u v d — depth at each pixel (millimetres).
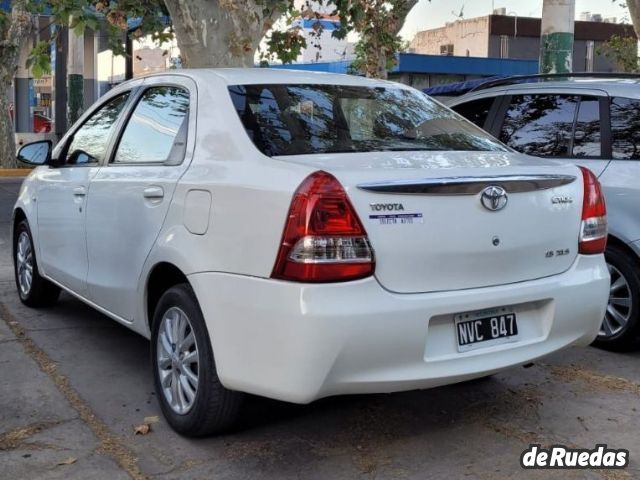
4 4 18641
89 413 4031
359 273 3062
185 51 7238
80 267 4898
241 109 3742
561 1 8938
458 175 3287
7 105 19359
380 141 3826
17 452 3561
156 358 3906
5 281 7172
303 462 3482
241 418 3799
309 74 4297
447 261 3248
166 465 3447
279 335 3066
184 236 3586
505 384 4543
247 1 7113
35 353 5012
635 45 19922
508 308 3469
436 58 23109
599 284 3734
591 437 3779
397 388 3178
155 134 4230
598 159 5230
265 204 3174
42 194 5562
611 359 5059
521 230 3461
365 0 9938
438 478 3340
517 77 6195
